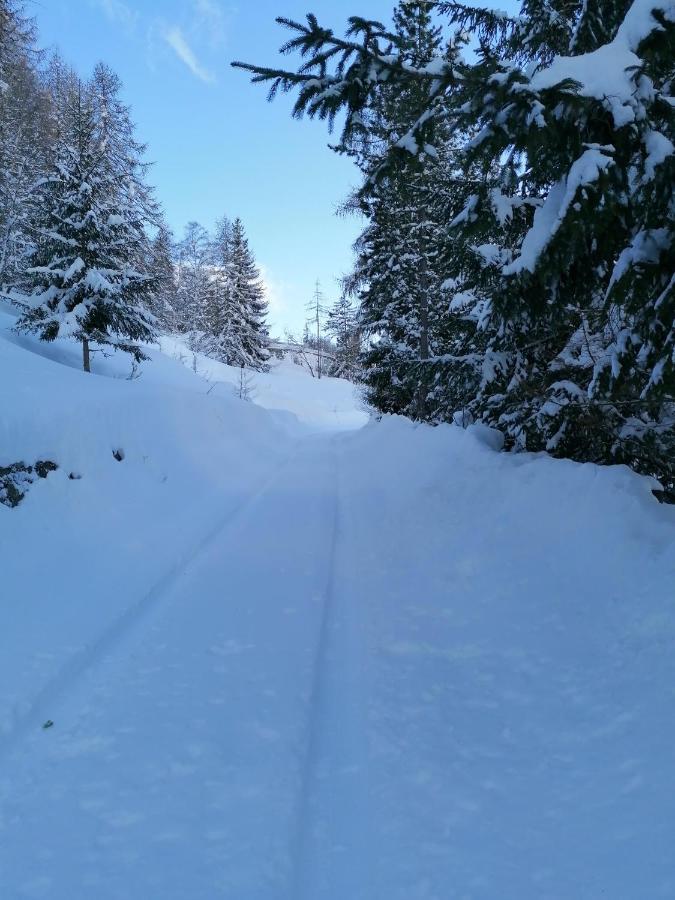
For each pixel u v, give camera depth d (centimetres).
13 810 241
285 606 456
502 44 676
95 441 690
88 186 1346
